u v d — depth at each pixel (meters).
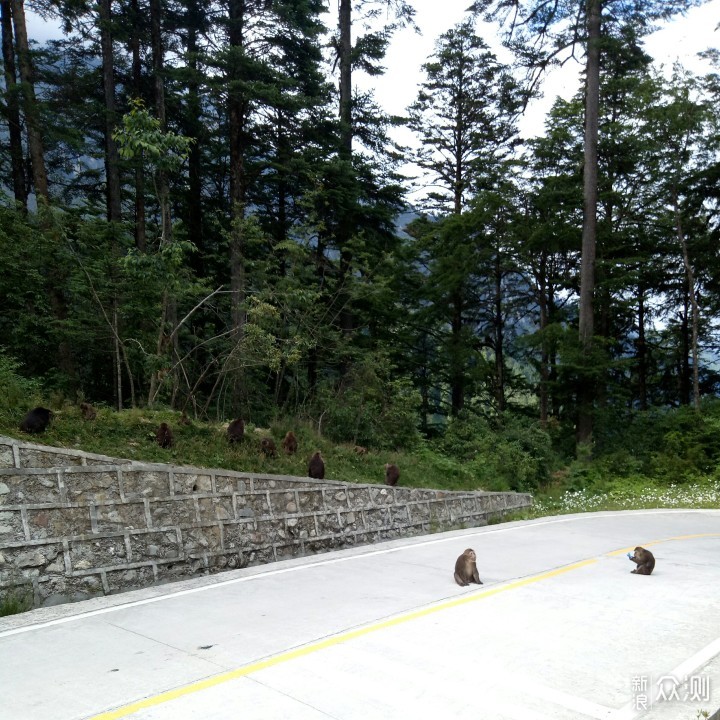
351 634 5.84
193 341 21.23
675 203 26.23
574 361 23.25
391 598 7.25
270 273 22.45
